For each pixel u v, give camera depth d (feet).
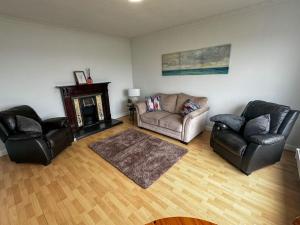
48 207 5.33
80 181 6.54
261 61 8.37
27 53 9.34
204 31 10.06
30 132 7.42
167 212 4.99
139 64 15.05
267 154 6.31
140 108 11.80
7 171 7.39
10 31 8.60
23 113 8.38
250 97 9.12
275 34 7.72
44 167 7.61
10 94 9.00
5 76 8.72
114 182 6.42
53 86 10.73
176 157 7.98
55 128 8.91
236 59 9.16
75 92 11.64
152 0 7.01
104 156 8.30
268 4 7.57
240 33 8.73
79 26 10.66
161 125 10.24
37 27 9.55
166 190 5.89
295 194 5.49
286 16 7.29
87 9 7.78
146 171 6.97
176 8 8.05
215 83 10.34
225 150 7.38
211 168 7.07
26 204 5.48
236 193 5.63
